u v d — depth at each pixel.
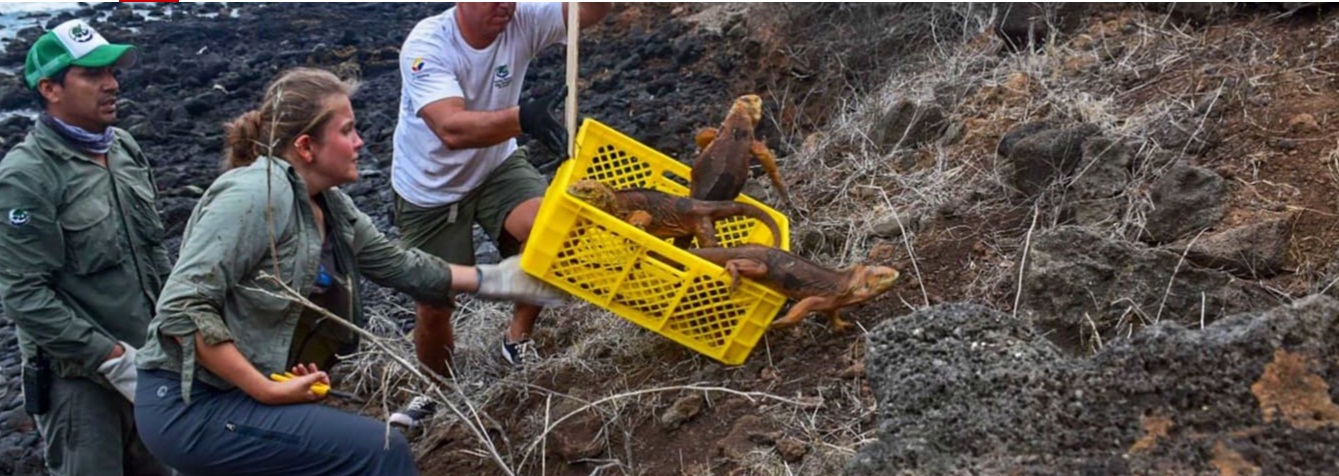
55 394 4.89
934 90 6.95
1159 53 6.21
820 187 6.56
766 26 10.08
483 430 4.54
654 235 4.87
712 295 4.65
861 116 7.38
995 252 5.12
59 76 4.70
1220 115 5.44
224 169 4.39
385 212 9.34
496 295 4.69
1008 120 6.17
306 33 14.84
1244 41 6.03
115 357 4.75
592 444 4.82
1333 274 4.39
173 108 11.89
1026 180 5.43
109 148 4.96
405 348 6.11
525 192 5.41
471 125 4.89
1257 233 4.58
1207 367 3.09
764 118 9.00
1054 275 4.41
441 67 5.05
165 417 3.89
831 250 5.71
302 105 4.04
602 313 5.82
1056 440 3.12
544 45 5.40
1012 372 3.24
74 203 4.75
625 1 12.61
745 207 4.91
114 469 4.97
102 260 4.82
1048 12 7.08
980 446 3.15
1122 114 5.75
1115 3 6.96
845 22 9.22
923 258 5.25
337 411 3.97
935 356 3.37
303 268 3.98
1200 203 4.83
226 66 13.34
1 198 4.61
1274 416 3.01
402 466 3.96
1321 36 5.79
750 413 4.64
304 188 4.02
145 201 5.04
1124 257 4.43
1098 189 5.16
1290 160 5.03
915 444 3.16
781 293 4.62
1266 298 4.28
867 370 3.49
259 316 3.93
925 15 8.45
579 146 5.21
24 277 4.62
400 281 4.54
